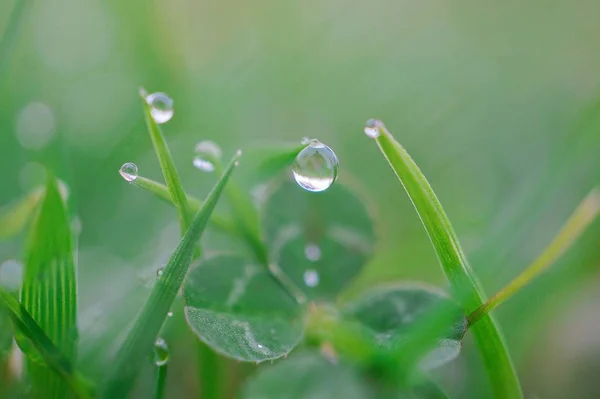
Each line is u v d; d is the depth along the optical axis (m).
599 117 0.10
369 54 0.14
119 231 0.10
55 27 0.12
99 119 0.11
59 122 0.10
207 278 0.08
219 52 0.13
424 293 0.08
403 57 0.14
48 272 0.08
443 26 0.15
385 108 0.13
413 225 0.10
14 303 0.08
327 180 0.08
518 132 0.12
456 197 0.11
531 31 0.15
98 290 0.09
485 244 0.10
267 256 0.09
